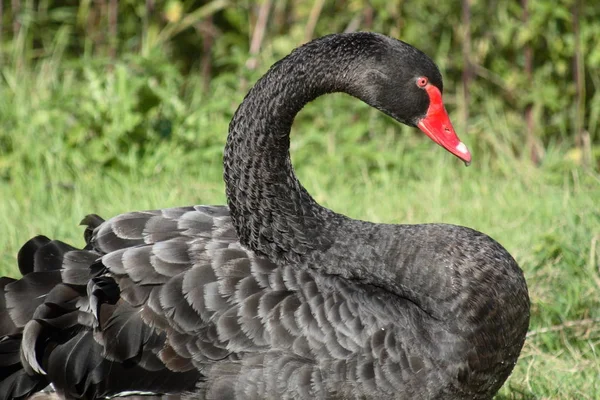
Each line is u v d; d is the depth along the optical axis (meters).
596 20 14.77
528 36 14.38
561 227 10.64
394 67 7.58
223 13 16.59
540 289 9.80
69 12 15.72
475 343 7.05
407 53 7.61
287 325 6.92
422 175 13.29
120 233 7.66
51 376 7.08
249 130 7.53
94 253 7.58
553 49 14.65
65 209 11.71
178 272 7.15
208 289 7.03
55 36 15.65
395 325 6.96
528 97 14.49
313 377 6.88
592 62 14.46
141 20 16.17
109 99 13.50
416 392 6.97
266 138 7.50
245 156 7.53
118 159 12.98
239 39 16.23
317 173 13.11
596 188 12.00
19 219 11.34
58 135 13.26
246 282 7.06
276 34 16.19
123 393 7.06
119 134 13.19
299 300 7.01
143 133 13.34
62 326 7.11
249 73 14.25
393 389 6.93
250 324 6.94
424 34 15.36
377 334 6.93
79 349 7.07
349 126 14.35
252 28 16.14
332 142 14.05
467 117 14.62
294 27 15.77
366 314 6.98
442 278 7.15
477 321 7.07
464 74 14.56
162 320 7.02
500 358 7.23
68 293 7.22
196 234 7.66
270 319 6.93
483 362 7.11
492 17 15.05
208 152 13.24
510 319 7.21
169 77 14.01
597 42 14.59
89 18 16.19
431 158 13.81
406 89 7.63
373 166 13.54
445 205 11.88
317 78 7.55
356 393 6.91
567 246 10.04
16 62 15.12
